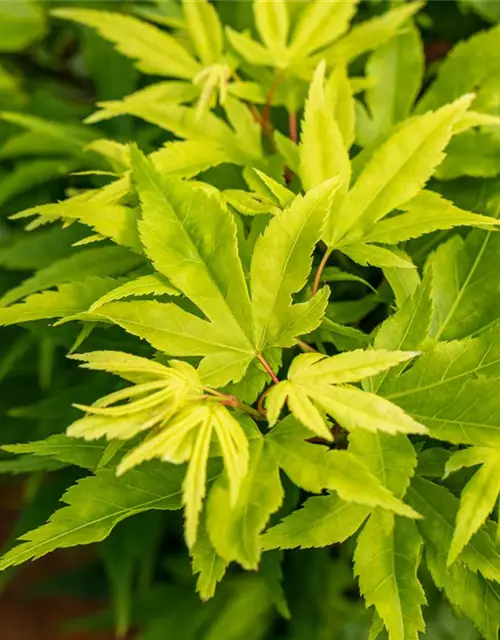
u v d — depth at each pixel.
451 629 0.54
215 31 0.45
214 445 0.38
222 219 0.39
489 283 0.41
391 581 0.38
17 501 0.80
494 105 0.44
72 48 0.58
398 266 0.40
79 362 0.56
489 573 0.38
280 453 0.38
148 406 0.37
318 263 0.43
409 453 0.38
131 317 0.39
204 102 0.42
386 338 0.40
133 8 0.48
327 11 0.44
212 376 0.38
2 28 0.53
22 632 0.82
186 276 0.39
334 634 0.56
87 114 0.54
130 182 0.41
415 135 0.41
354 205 0.41
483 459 0.38
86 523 0.38
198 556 0.37
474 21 0.50
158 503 0.39
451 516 0.38
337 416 0.37
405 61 0.45
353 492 0.36
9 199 0.54
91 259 0.43
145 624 0.66
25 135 0.51
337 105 0.43
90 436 0.36
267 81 0.45
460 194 0.44
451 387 0.39
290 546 0.38
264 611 0.59
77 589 0.71
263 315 0.39
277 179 0.42
